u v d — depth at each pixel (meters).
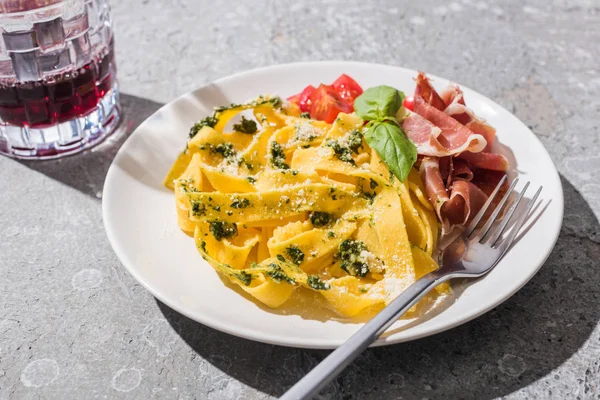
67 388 0.46
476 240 0.50
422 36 0.77
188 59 0.73
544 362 0.46
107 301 0.50
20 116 0.59
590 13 0.80
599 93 0.69
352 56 0.74
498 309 0.49
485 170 0.56
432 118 0.55
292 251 0.49
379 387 0.45
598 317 0.49
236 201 0.51
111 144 0.63
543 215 0.51
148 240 0.51
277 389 0.45
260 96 0.58
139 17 0.80
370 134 0.53
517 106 0.67
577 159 0.61
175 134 0.59
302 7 0.81
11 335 0.48
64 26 0.58
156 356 0.47
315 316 0.46
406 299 0.44
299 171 0.53
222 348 0.47
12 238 0.55
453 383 0.45
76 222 0.56
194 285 0.48
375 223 0.50
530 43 0.75
